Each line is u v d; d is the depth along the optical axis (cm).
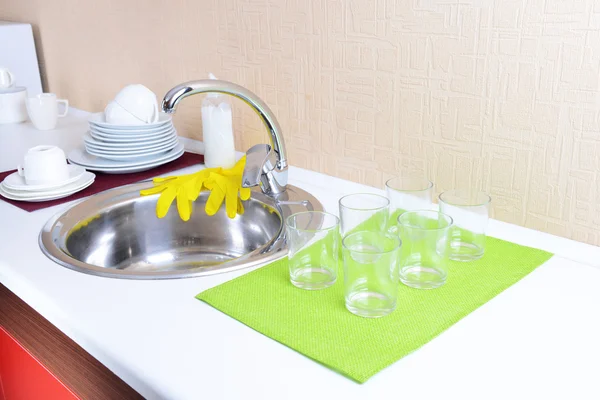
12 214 130
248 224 139
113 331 83
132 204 139
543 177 106
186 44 166
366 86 126
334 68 131
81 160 156
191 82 115
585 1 93
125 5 181
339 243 108
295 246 93
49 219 125
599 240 102
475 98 110
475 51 108
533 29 100
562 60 98
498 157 110
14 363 113
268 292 92
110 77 199
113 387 83
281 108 146
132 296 93
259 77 149
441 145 118
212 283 97
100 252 132
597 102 96
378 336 79
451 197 106
